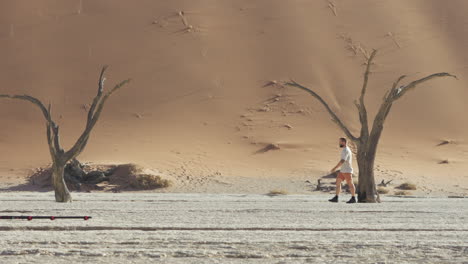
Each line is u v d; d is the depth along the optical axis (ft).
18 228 63.93
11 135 378.73
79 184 252.42
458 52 504.84
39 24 517.55
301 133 383.45
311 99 429.38
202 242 53.16
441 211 97.14
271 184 268.21
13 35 501.56
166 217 79.77
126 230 63.67
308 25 520.01
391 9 548.72
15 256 45.73
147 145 357.41
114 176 264.72
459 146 383.45
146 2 544.62
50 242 52.80
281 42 497.87
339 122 147.95
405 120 418.72
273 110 415.44
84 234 59.26
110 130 386.52
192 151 344.08
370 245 51.93
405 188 266.77
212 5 540.52
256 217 81.71
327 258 45.85
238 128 389.60
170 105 422.00
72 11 532.73
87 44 492.95
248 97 431.43
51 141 132.26
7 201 122.01
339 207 105.70
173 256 46.26
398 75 469.98
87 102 427.74
